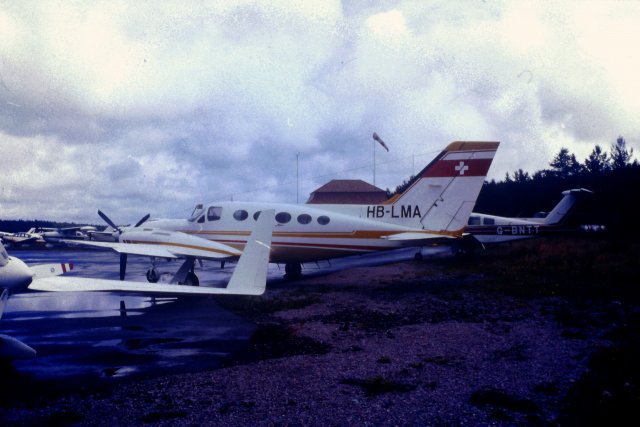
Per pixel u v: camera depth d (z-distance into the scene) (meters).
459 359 6.17
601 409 4.36
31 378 5.52
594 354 6.21
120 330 8.05
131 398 4.86
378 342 7.13
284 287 13.27
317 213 14.12
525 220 22.92
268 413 4.46
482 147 13.31
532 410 4.41
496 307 9.72
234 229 14.54
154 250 13.15
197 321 8.76
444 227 13.50
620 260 17.48
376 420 4.28
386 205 13.97
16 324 8.54
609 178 34.12
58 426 4.18
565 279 13.33
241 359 6.30
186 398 4.86
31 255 28.56
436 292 11.64
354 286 13.18
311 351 6.69
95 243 13.57
